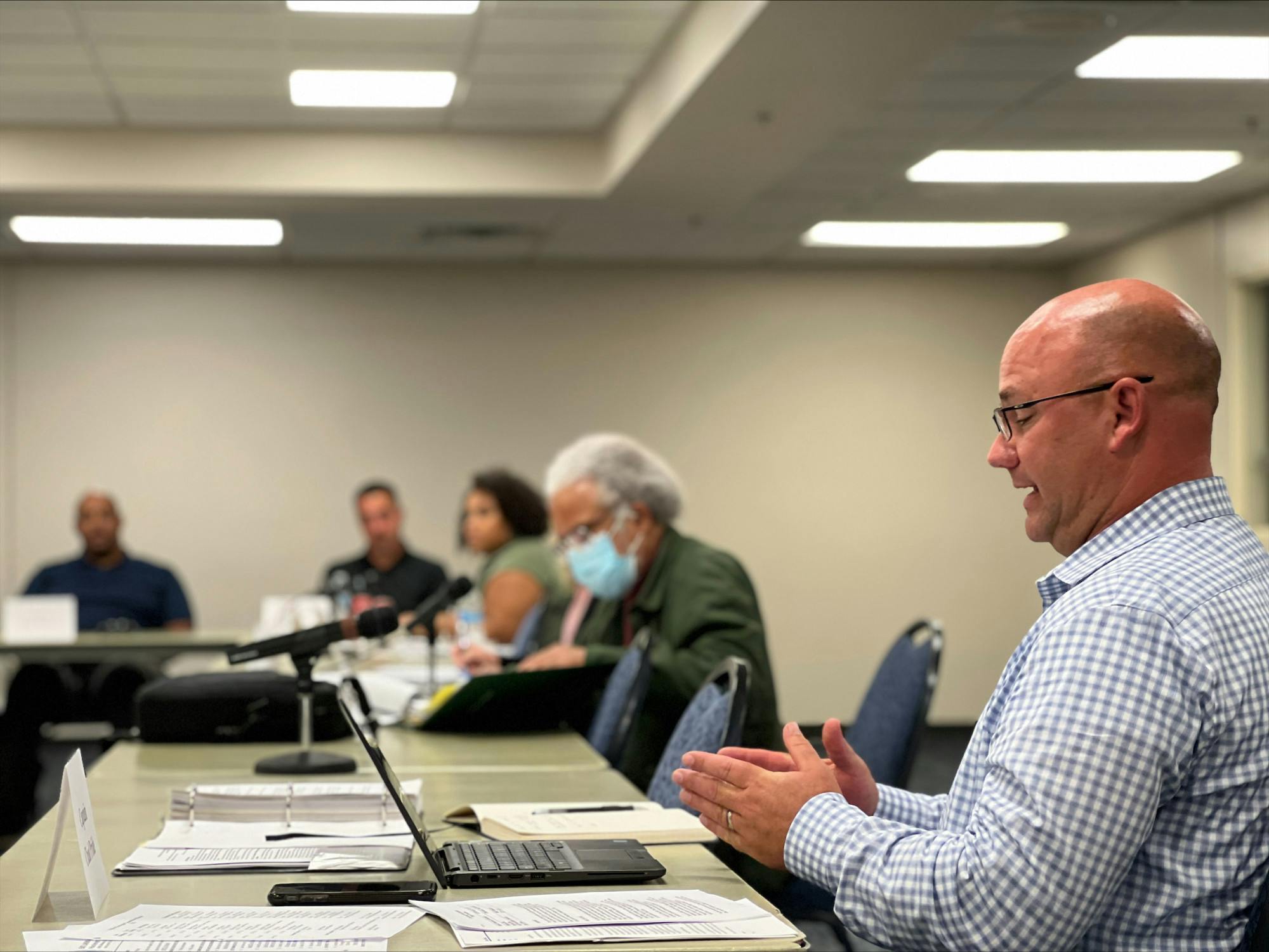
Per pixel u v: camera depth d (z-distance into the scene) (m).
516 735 2.92
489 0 4.13
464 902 1.37
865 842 1.31
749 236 6.79
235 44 4.33
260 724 2.68
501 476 5.09
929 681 2.48
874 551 7.75
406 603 6.28
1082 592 1.29
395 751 2.67
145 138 5.27
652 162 5.19
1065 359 1.35
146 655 5.54
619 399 7.65
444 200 5.75
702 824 1.45
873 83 4.22
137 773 2.35
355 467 7.47
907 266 7.71
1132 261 6.21
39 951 1.18
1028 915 1.18
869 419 7.76
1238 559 1.28
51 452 7.21
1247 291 4.41
